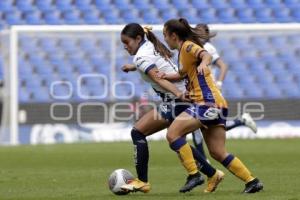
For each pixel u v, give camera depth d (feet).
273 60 187.73
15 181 92.63
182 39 71.10
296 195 70.54
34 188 84.02
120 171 75.15
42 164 120.57
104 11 216.13
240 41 187.93
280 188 78.33
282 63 187.21
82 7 216.74
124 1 217.56
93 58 189.98
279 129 173.37
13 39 169.89
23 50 190.80
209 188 75.31
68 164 120.06
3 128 172.96
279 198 67.72
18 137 170.19
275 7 216.54
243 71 187.42
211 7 215.72
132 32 74.43
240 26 159.74
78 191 80.12
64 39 191.62
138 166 75.25
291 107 173.99
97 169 110.32
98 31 172.65
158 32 143.95
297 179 89.51
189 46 69.56
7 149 151.43
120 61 179.93
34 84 188.65
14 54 169.89
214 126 72.08
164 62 74.59
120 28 171.63
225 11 215.31
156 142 164.76
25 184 88.84
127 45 75.25
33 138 170.50
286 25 160.66
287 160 121.49
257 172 99.91
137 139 75.46
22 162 124.47
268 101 174.70
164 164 117.60
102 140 170.40
